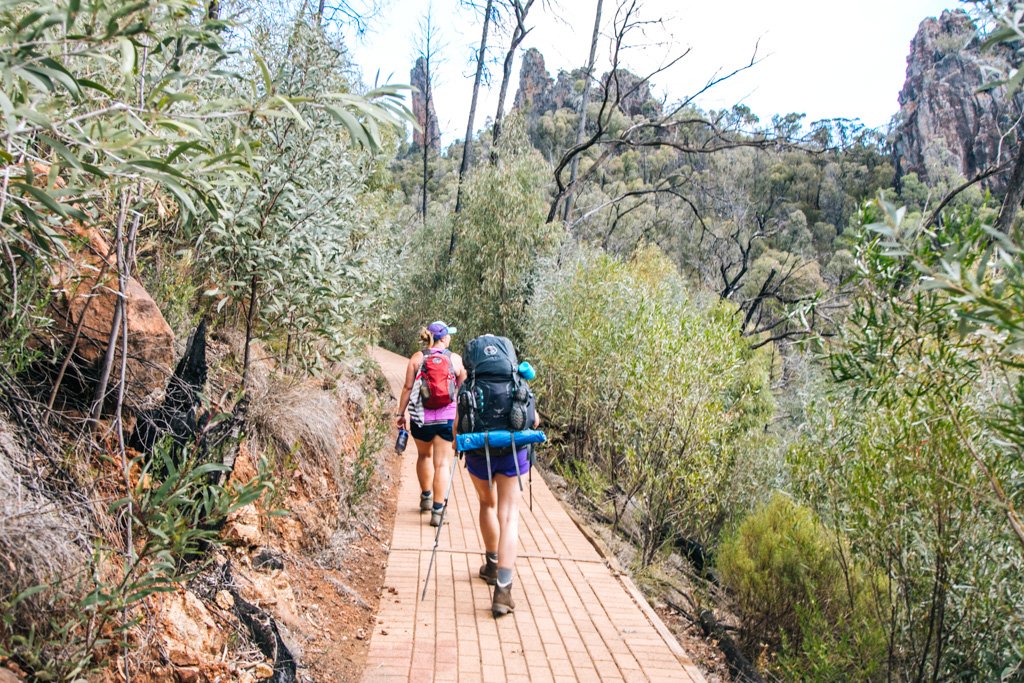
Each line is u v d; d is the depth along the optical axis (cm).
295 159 556
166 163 218
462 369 722
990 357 377
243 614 373
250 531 450
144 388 394
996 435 469
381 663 428
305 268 594
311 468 602
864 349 411
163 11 221
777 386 1916
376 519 714
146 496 284
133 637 295
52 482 299
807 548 748
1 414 295
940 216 377
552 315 1399
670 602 725
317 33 562
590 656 463
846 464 709
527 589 575
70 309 364
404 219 2456
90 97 273
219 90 461
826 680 636
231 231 530
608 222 3097
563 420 1202
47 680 242
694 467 865
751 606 755
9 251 282
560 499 926
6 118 185
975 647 589
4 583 247
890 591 637
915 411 548
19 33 187
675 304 1238
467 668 432
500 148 1970
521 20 2014
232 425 438
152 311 402
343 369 989
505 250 1866
